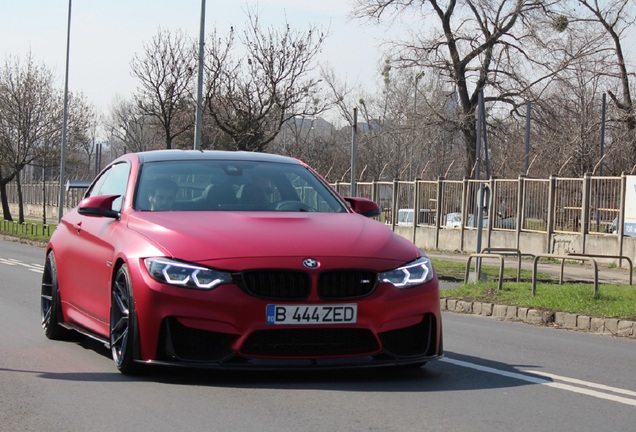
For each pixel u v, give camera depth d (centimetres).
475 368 801
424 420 584
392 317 667
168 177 812
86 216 866
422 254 723
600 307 1295
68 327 891
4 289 1570
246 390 667
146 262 674
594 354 960
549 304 1334
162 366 709
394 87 6794
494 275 2141
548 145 4631
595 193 2711
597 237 2688
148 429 560
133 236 718
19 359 822
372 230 732
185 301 646
